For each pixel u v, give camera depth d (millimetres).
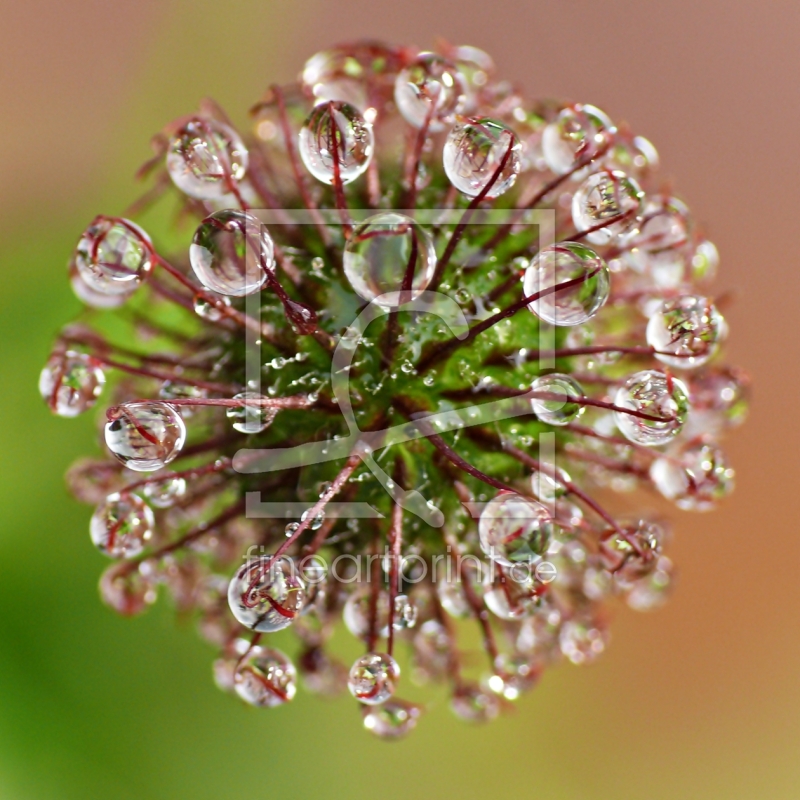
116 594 123
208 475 122
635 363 123
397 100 121
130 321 126
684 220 123
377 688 118
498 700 127
